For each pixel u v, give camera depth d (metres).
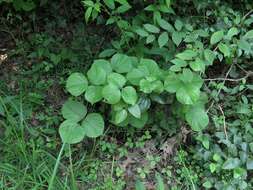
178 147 1.76
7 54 2.01
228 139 1.68
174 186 1.68
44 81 1.92
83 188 1.65
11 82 1.92
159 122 1.75
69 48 1.99
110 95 1.49
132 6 1.95
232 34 1.67
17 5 2.00
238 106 1.78
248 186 1.63
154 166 1.72
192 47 1.67
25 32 2.07
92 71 1.56
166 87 1.51
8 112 1.72
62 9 2.09
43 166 1.63
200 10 1.94
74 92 1.54
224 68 1.90
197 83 1.53
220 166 1.62
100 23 2.02
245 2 1.97
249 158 1.60
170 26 1.70
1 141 1.67
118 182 1.67
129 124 1.76
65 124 1.58
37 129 1.76
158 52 1.77
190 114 1.58
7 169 1.61
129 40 1.84
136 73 1.54
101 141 1.75
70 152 1.59
